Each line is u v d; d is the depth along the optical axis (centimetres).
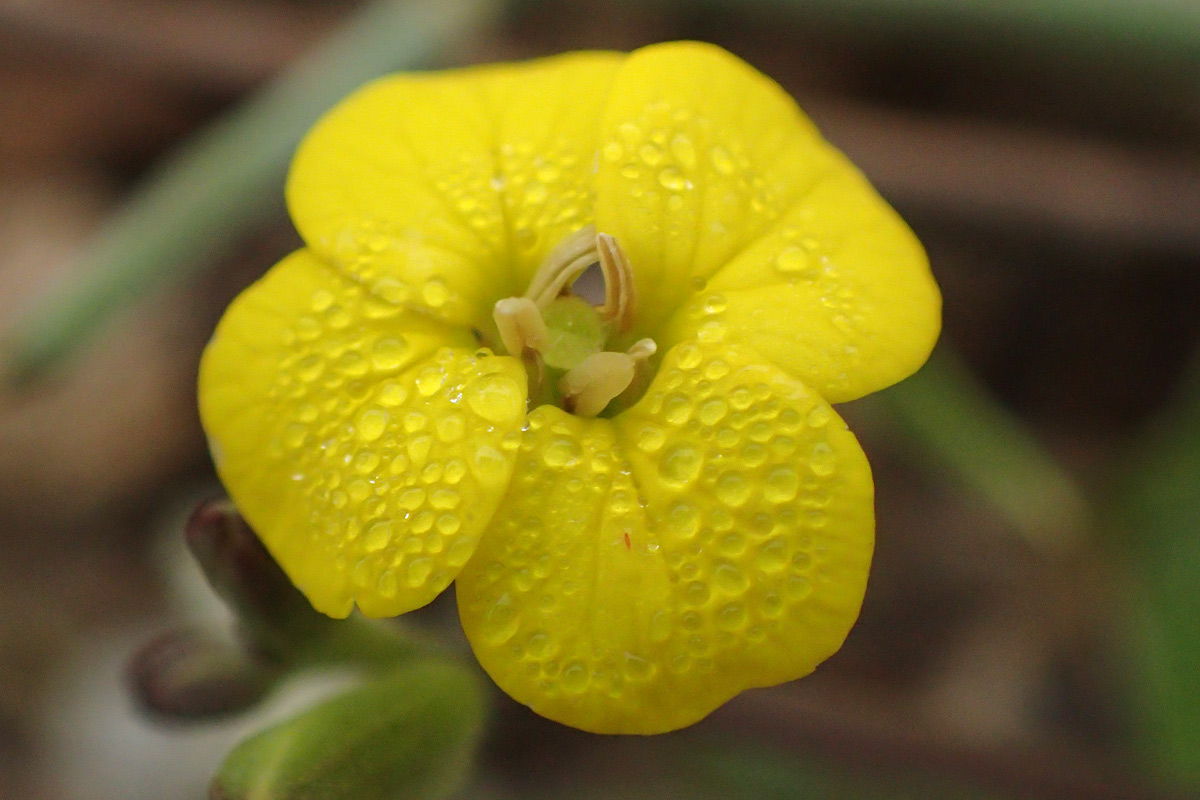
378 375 9
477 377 9
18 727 12
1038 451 13
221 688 10
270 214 12
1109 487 12
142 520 14
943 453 11
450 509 9
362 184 9
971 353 14
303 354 9
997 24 12
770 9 12
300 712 10
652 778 12
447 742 10
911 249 9
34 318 11
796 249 9
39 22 13
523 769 12
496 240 9
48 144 15
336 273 9
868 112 13
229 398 9
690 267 9
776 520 9
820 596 9
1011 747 11
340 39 11
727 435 9
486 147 9
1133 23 11
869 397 12
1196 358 13
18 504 13
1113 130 14
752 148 9
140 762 12
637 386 9
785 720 11
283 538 9
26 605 13
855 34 14
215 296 14
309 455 9
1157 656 12
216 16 14
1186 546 12
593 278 12
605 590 9
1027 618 12
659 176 9
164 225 11
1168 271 13
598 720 9
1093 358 13
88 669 13
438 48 11
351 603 9
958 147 13
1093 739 12
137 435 14
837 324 9
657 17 14
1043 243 13
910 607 13
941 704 12
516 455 9
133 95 15
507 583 9
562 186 9
